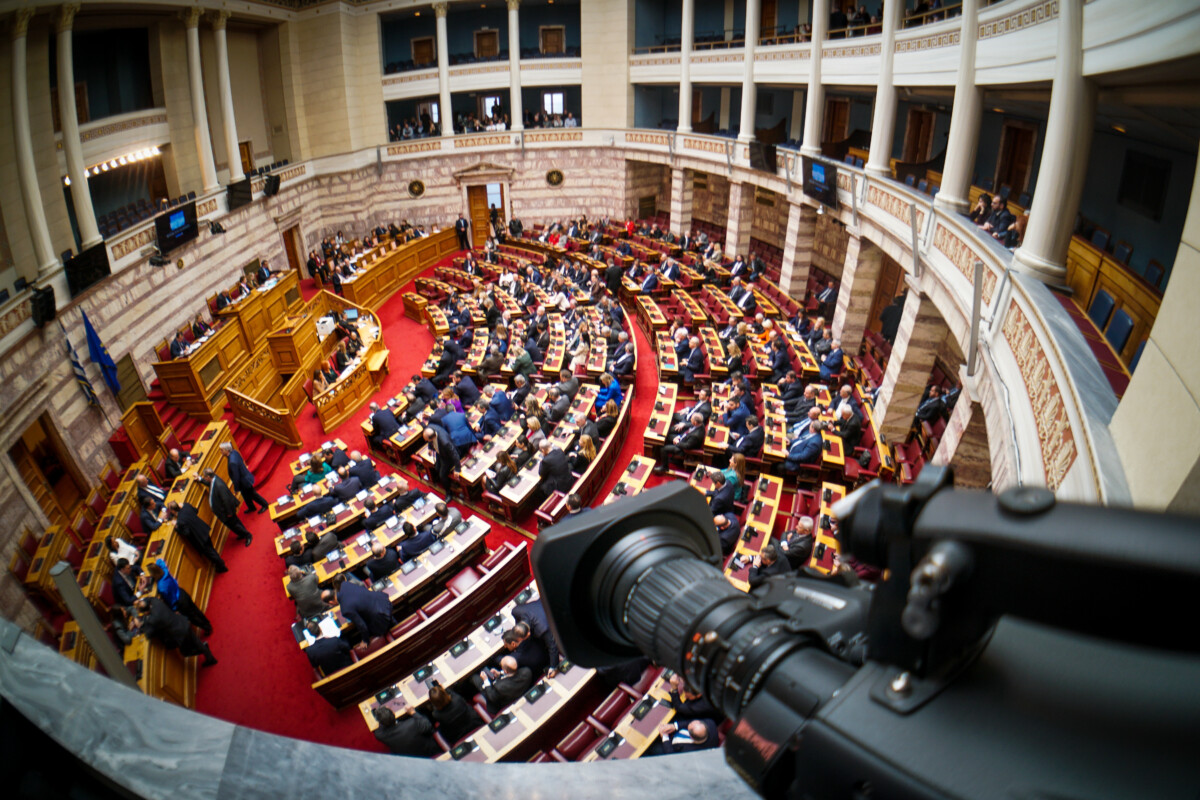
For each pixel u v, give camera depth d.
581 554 1.66
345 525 13.16
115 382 16.08
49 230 16.06
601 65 31.00
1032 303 7.58
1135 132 10.25
